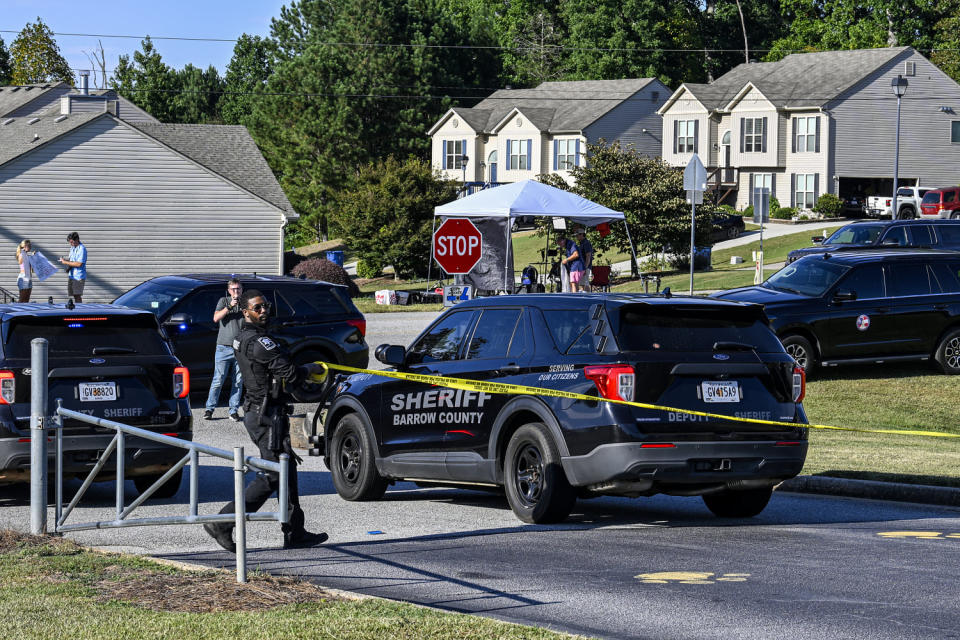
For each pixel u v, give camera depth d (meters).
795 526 26.62
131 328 29.05
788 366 25.83
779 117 193.62
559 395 25.27
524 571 21.17
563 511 25.78
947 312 55.16
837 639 16.38
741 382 25.27
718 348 25.16
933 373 56.00
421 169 150.75
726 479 24.95
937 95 194.00
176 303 48.66
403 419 29.20
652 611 18.03
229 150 132.38
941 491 30.33
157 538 24.58
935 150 194.62
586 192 138.12
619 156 139.38
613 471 24.25
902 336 54.50
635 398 24.36
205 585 18.62
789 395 25.77
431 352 29.36
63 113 129.25
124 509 21.80
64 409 23.62
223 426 44.62
